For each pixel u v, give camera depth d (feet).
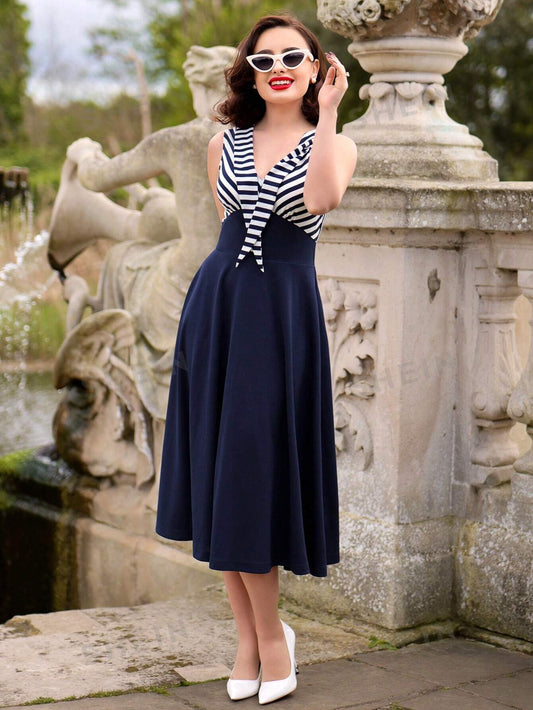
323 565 8.52
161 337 14.37
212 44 56.34
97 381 15.17
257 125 8.79
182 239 14.14
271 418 8.20
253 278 8.23
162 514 8.90
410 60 10.96
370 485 10.78
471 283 10.57
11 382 29.07
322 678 9.29
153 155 14.08
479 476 10.60
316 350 8.39
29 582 16.43
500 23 62.49
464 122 63.87
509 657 9.95
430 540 10.66
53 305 31.89
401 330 10.37
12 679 9.14
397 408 10.46
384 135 11.00
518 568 10.15
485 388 10.52
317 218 8.36
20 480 16.69
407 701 8.73
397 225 10.05
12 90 87.76
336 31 11.21
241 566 8.19
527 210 9.69
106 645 10.15
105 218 16.37
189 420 8.59
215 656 9.83
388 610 10.43
